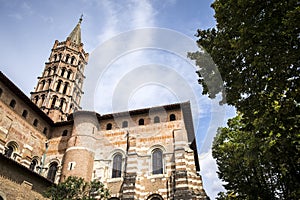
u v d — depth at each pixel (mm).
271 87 9594
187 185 21172
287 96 9297
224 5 11008
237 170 19422
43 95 45594
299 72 9141
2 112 24875
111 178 24391
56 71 48969
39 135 29703
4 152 24016
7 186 18672
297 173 13266
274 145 11820
